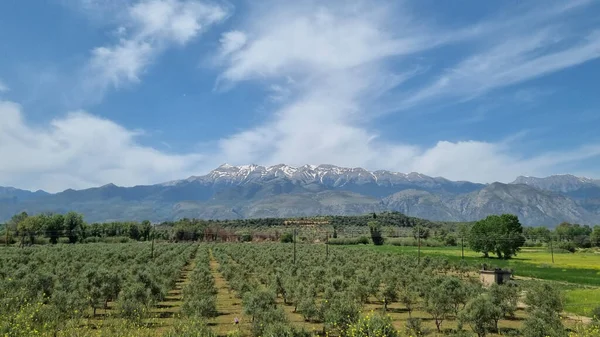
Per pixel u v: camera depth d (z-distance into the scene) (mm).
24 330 24500
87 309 37062
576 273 82125
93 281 42062
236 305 47812
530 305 43844
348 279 58594
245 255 98250
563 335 29562
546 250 163875
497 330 35938
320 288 53469
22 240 127562
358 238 182500
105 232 169125
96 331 28000
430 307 37219
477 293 43625
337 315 32500
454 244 179125
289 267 72500
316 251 115375
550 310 37562
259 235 192125
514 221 129875
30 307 28422
